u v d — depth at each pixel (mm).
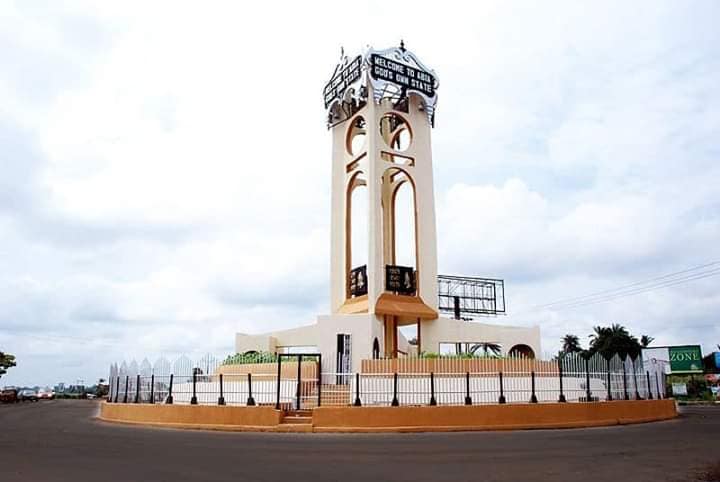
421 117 37438
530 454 15227
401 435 19844
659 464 13633
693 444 17406
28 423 26594
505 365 25625
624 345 77062
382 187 38750
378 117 35250
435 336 34562
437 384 23188
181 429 22609
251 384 23688
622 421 24625
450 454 15180
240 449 16062
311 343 36500
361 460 14086
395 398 21938
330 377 24484
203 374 25438
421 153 36844
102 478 11336
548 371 25781
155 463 13320
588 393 24594
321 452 15492
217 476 11641
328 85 39250
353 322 30828
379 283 32938
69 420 28766
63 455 14727
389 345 33875
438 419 21391
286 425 21188
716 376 69312
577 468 13039
